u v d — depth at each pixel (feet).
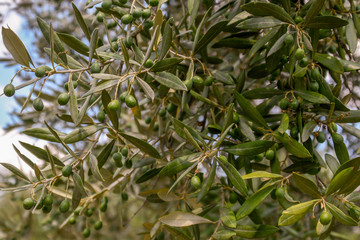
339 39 2.17
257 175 1.56
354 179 1.46
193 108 2.90
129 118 3.56
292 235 3.31
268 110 1.90
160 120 2.39
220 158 1.61
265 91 1.89
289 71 1.82
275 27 1.83
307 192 1.46
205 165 1.88
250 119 1.81
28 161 1.60
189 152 2.10
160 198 2.04
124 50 1.49
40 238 3.89
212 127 1.83
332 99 1.71
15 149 1.57
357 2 2.69
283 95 1.87
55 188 2.03
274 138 1.79
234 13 2.03
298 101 1.74
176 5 3.00
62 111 3.30
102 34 3.38
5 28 1.40
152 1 1.77
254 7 1.62
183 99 1.98
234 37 2.12
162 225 1.87
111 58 1.69
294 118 1.81
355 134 1.71
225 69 2.32
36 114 3.29
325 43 2.45
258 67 2.06
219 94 1.94
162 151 2.32
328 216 1.40
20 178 1.63
